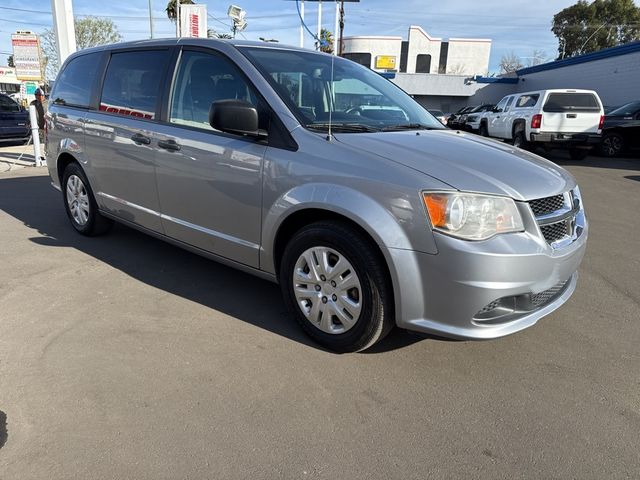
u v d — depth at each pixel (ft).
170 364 9.60
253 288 13.29
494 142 11.75
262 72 11.06
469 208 8.37
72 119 16.22
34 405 8.28
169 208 12.92
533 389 9.18
